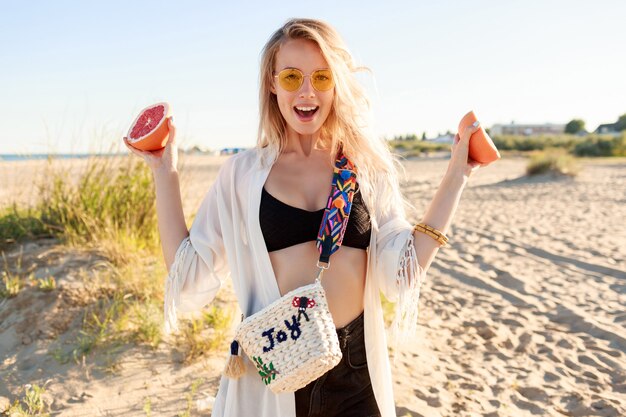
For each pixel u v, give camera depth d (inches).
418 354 190.9
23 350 174.7
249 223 81.4
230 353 79.8
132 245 233.3
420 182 802.8
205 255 84.0
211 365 170.4
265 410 81.0
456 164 82.7
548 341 204.8
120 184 259.3
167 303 84.0
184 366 169.8
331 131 86.9
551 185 743.1
